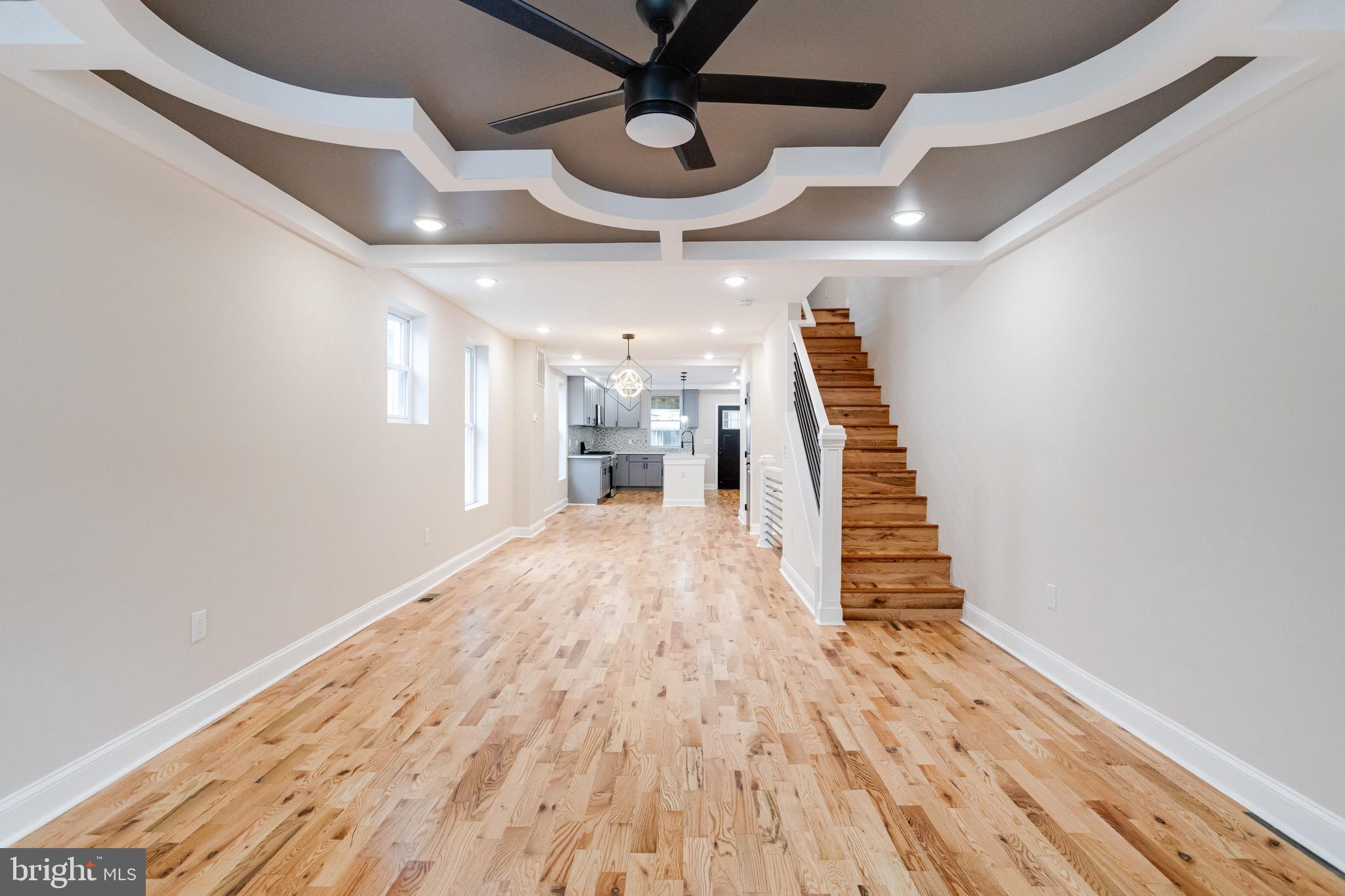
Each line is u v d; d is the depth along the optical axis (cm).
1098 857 174
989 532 364
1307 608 180
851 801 200
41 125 183
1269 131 192
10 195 175
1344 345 171
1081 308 282
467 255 369
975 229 341
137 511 217
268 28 171
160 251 226
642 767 220
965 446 396
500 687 288
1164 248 234
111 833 180
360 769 216
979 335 377
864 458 499
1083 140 236
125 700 212
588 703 271
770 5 164
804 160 247
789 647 345
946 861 172
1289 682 185
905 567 417
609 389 1279
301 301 314
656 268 391
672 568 552
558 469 991
